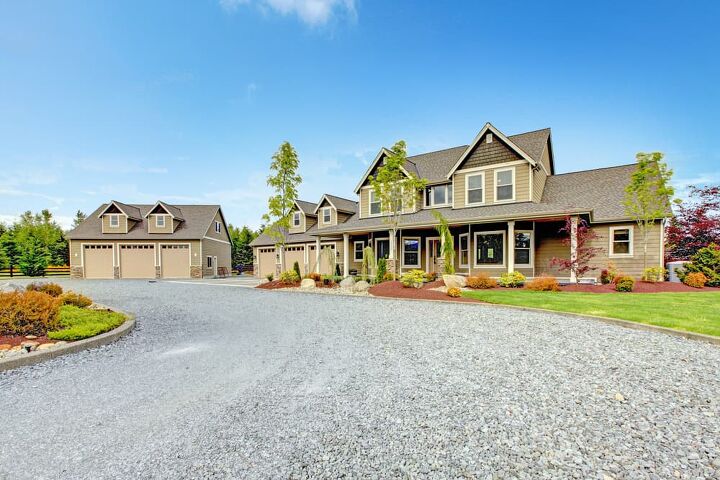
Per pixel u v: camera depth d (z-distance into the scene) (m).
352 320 8.02
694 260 13.30
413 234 18.31
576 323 7.05
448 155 19.56
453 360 4.96
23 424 3.35
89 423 3.35
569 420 3.17
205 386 4.25
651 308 7.96
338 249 23.14
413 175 16.00
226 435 3.07
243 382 4.34
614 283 11.88
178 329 7.54
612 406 3.43
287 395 3.91
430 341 5.99
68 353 5.73
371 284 14.52
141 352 5.84
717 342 5.46
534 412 3.35
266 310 9.80
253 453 2.78
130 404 3.77
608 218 14.02
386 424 3.19
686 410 3.32
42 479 2.49
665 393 3.70
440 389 3.96
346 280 14.91
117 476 2.52
